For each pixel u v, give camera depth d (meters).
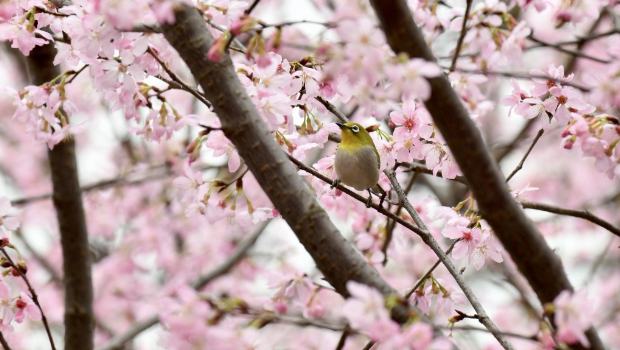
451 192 19.16
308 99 9.84
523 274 6.53
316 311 9.15
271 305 9.14
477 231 9.25
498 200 6.29
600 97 8.12
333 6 17.48
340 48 6.06
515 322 19.78
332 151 18.53
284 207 6.36
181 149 19.88
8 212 8.91
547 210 9.66
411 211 9.79
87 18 7.98
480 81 12.07
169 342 6.61
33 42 8.99
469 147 6.19
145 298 20.97
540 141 22.97
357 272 6.21
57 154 11.94
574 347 6.53
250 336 6.28
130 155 21.91
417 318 6.00
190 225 20.61
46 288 21.05
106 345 15.12
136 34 8.40
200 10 7.88
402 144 10.02
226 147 9.35
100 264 20.67
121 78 8.91
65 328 12.33
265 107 8.62
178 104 21.16
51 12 9.01
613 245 21.78
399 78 5.84
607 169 8.46
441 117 6.17
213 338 6.16
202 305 6.19
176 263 20.36
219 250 20.77
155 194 20.94
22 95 9.38
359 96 6.56
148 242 20.36
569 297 6.16
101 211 20.72
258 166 6.45
